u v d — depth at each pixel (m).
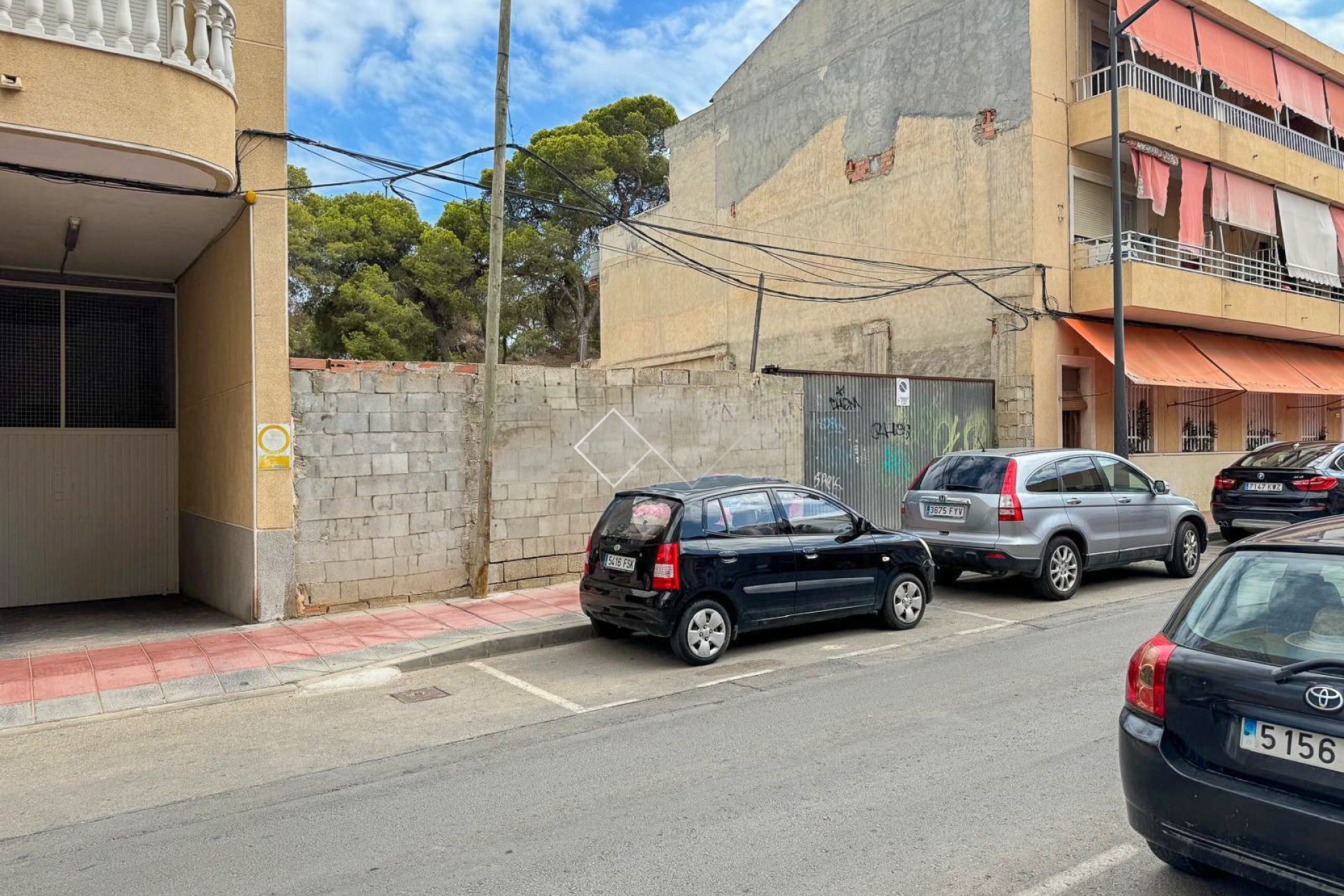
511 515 10.45
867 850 3.87
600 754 5.30
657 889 3.58
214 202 8.60
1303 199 19.78
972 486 9.97
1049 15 15.90
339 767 5.23
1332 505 12.34
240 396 9.13
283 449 8.95
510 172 36.06
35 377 10.93
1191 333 18.27
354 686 7.00
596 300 36.31
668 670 7.30
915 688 6.48
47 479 10.94
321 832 4.29
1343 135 21.38
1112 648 7.55
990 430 15.65
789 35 20.86
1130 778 3.37
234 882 3.78
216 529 10.15
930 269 17.06
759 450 12.62
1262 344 19.84
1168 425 18.17
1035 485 9.77
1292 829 2.88
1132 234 16.09
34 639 8.52
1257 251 21.05
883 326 18.20
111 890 3.74
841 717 5.84
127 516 11.49
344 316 30.31
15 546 10.69
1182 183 16.75
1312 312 19.00
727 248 22.70
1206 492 18.92
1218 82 19.94
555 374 10.78
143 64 7.20
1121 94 15.46
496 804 4.56
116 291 11.55
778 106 21.12
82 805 4.73
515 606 9.53
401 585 9.66
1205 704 3.19
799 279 19.44
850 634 8.45
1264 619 3.27
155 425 11.73
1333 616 3.13
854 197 19.03
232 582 9.52
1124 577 11.39
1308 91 20.09
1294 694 2.97
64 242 9.80
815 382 13.30
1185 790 3.16
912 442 14.52
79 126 6.91
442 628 8.54
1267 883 2.95
